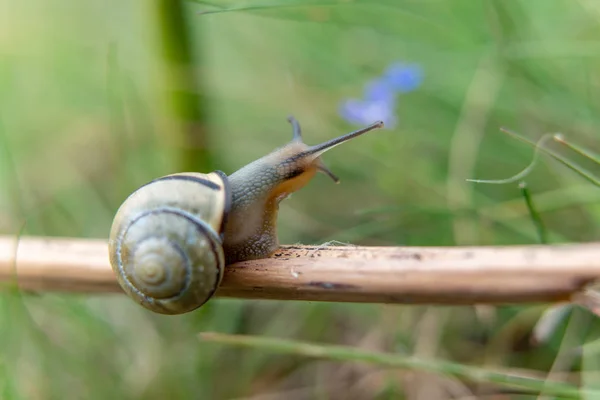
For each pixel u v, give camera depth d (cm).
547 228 23
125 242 19
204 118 24
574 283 17
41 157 27
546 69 25
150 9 23
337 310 23
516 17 25
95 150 27
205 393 22
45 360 22
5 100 29
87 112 28
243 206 19
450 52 26
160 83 23
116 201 26
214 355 22
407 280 18
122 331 23
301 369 22
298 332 23
